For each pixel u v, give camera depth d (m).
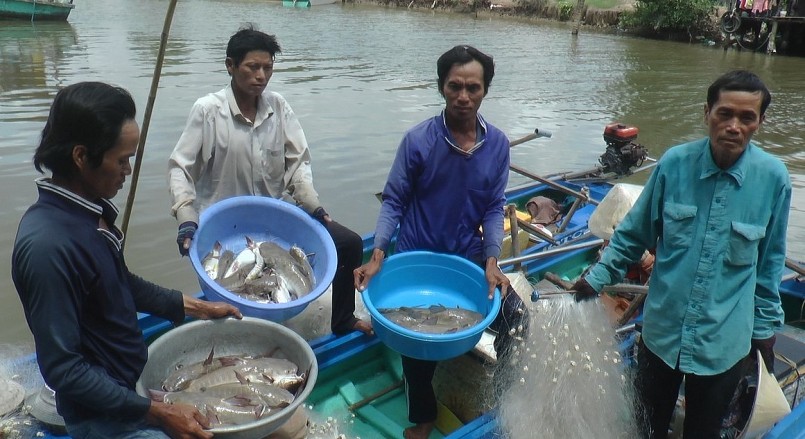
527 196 5.95
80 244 1.77
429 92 12.68
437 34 23.78
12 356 4.16
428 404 2.87
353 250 3.24
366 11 32.72
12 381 2.72
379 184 7.64
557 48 21.77
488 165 2.89
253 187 3.44
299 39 20.20
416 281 3.04
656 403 2.63
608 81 15.57
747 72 2.13
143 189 6.87
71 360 1.77
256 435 2.14
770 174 2.20
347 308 3.26
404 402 3.19
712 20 25.09
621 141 6.30
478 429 2.60
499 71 16.48
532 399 2.60
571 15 29.80
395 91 12.66
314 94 12.08
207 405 2.22
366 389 3.25
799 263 4.23
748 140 2.21
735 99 2.10
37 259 1.70
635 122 11.53
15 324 4.65
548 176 6.30
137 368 2.06
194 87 11.59
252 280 3.07
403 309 2.83
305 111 10.77
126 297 1.99
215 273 3.03
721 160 2.22
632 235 2.56
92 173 1.77
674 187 2.34
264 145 3.39
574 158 9.12
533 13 31.38
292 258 3.23
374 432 2.99
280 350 2.63
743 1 23.19
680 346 2.37
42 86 11.32
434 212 2.95
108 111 1.70
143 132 3.01
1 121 8.98
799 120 12.05
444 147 2.84
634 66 18.27
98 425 1.98
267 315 2.78
